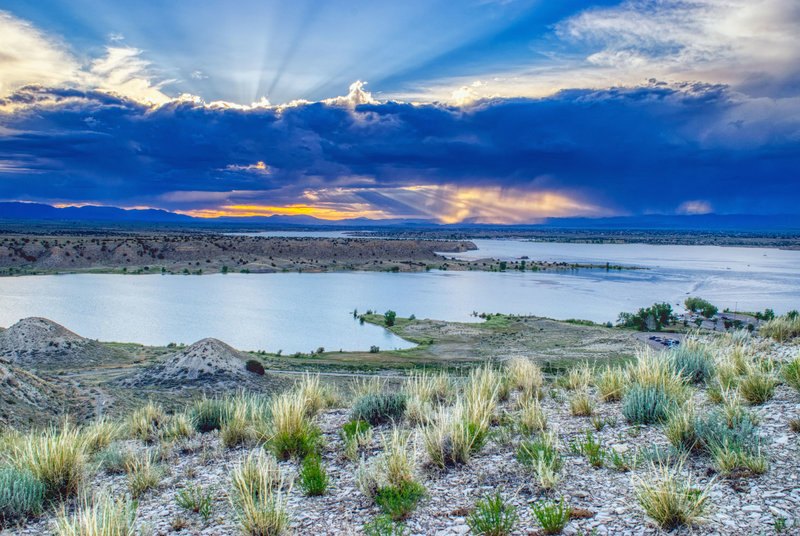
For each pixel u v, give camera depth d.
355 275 187.00
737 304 115.31
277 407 9.50
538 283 162.00
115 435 11.05
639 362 10.20
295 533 5.41
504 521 4.87
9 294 123.50
